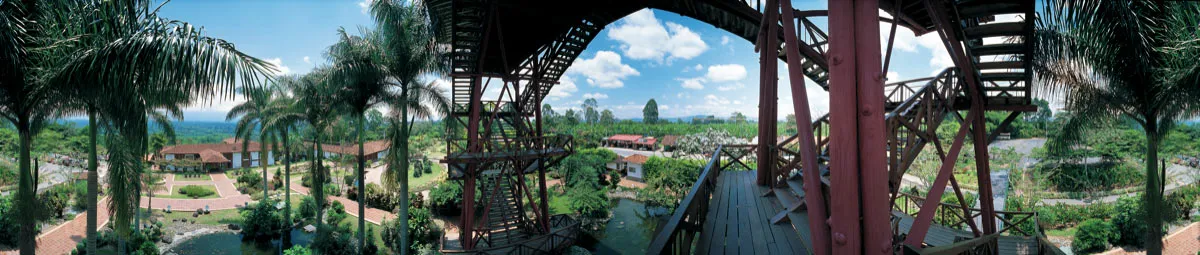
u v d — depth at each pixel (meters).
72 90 7.08
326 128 17.47
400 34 14.15
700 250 4.12
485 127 12.39
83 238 18.34
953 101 5.46
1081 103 8.84
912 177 29.45
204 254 18.20
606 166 40.72
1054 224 19.62
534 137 12.38
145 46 5.70
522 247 13.95
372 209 25.14
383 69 14.28
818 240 2.93
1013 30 4.98
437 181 33.38
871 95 2.54
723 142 36.22
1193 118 8.08
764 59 6.39
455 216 22.98
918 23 5.96
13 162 25.75
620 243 20.33
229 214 24.59
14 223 8.21
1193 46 6.18
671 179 26.97
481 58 10.49
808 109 3.02
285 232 20.67
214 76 5.55
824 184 4.24
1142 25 6.53
